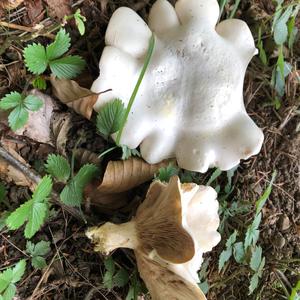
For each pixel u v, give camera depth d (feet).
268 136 0.93
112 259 0.79
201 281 0.87
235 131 0.78
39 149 0.74
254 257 0.86
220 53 0.77
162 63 0.75
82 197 0.76
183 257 0.65
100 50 0.79
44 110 0.74
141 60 0.75
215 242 0.74
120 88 0.73
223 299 0.91
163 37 0.77
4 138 0.71
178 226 0.64
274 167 0.93
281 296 0.95
